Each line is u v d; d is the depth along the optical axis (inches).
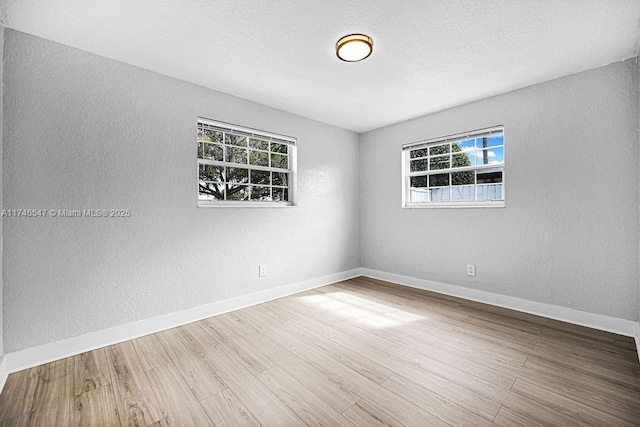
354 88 115.4
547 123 108.5
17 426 55.7
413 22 75.9
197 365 77.2
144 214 97.9
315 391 65.7
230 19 74.1
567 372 71.9
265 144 136.3
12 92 76.1
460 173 138.5
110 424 56.3
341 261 167.3
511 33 80.4
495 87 114.4
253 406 60.9
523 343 87.8
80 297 85.7
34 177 79.0
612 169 95.8
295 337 93.7
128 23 75.1
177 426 55.6
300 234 146.2
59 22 74.2
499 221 121.6
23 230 77.3
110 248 91.1
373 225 172.2
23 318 77.0
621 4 68.4
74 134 85.1
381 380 69.6
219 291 115.9
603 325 97.3
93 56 88.7
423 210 148.3
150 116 99.4
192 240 108.9
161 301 101.1
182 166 106.5
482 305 122.8
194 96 110.0
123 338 92.7
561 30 78.9
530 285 113.6
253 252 127.3
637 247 92.0
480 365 75.6
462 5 69.4
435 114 142.5
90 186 87.7
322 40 83.7
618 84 94.8
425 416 57.2
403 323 104.2
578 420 55.6
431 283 145.3
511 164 117.4
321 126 156.6
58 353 81.5
